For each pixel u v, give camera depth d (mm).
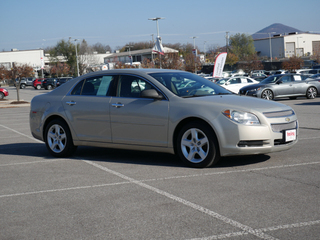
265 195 4477
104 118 6773
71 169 6379
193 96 6293
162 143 6207
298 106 17297
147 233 3525
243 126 5617
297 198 4324
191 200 4426
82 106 7066
